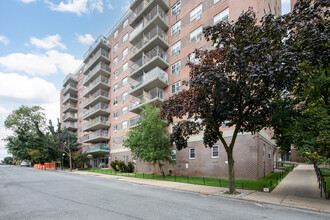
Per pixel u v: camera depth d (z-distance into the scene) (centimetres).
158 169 2484
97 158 3953
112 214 657
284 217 646
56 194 1028
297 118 995
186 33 2405
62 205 784
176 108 1102
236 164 1706
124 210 709
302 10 819
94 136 3688
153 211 697
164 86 2556
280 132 1077
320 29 753
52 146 3753
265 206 790
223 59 977
